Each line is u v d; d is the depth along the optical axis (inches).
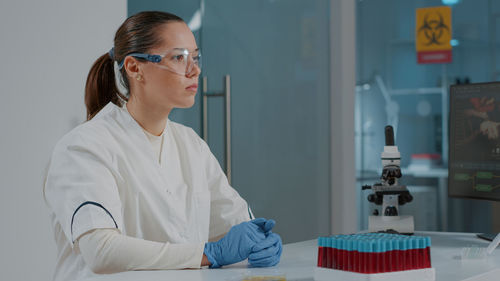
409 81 142.9
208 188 63.3
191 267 46.4
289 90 134.6
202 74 116.3
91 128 54.2
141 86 55.5
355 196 144.4
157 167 56.6
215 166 64.7
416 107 142.5
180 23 55.3
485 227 135.0
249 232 48.1
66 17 92.0
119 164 54.1
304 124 138.1
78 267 53.4
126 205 54.9
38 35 88.2
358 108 145.9
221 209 63.1
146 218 55.9
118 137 55.4
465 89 74.9
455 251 59.2
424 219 140.7
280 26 132.8
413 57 142.6
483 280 46.3
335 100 144.1
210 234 63.5
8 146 84.5
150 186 55.8
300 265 49.2
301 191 137.0
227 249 47.4
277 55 132.1
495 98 71.7
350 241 40.5
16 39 85.5
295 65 136.2
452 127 75.9
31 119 87.4
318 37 141.8
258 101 127.4
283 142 132.9
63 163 50.7
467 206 136.8
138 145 56.1
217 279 41.8
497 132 71.2
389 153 72.9
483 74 138.2
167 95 54.2
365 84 145.7
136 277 42.6
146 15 55.1
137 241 47.1
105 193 49.1
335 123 144.3
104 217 47.9
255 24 127.4
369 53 145.5
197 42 115.6
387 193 71.4
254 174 126.3
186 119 112.6
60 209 49.4
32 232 87.5
